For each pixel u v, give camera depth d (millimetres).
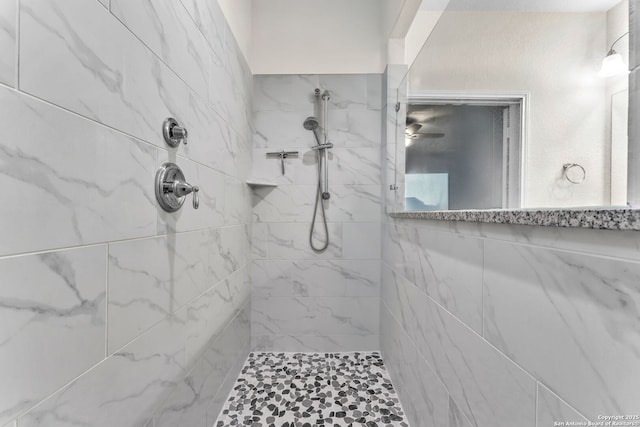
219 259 1442
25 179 495
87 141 625
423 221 1229
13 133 476
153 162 872
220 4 1446
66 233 574
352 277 2168
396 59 1992
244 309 1943
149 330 853
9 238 470
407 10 1675
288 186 2160
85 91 620
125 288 748
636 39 417
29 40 500
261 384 1739
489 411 745
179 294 1033
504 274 686
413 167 1540
